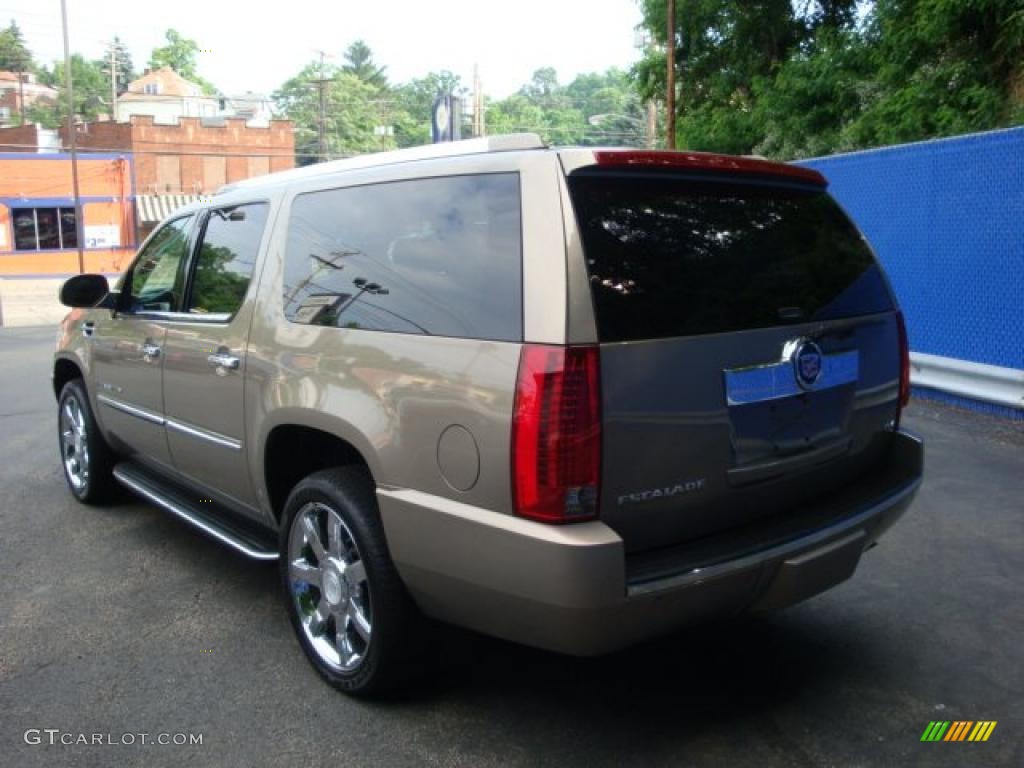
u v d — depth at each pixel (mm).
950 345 8203
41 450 7348
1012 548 4738
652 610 2617
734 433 2857
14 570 4656
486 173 2936
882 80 13477
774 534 2941
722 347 2826
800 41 17953
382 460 2980
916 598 4164
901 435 3588
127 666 3605
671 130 17000
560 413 2521
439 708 3262
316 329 3371
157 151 47250
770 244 3162
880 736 3059
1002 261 7598
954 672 3486
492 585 2682
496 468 2633
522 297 2672
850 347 3309
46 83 107562
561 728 3123
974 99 11297
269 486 3734
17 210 40906
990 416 7617
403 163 3295
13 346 15734
